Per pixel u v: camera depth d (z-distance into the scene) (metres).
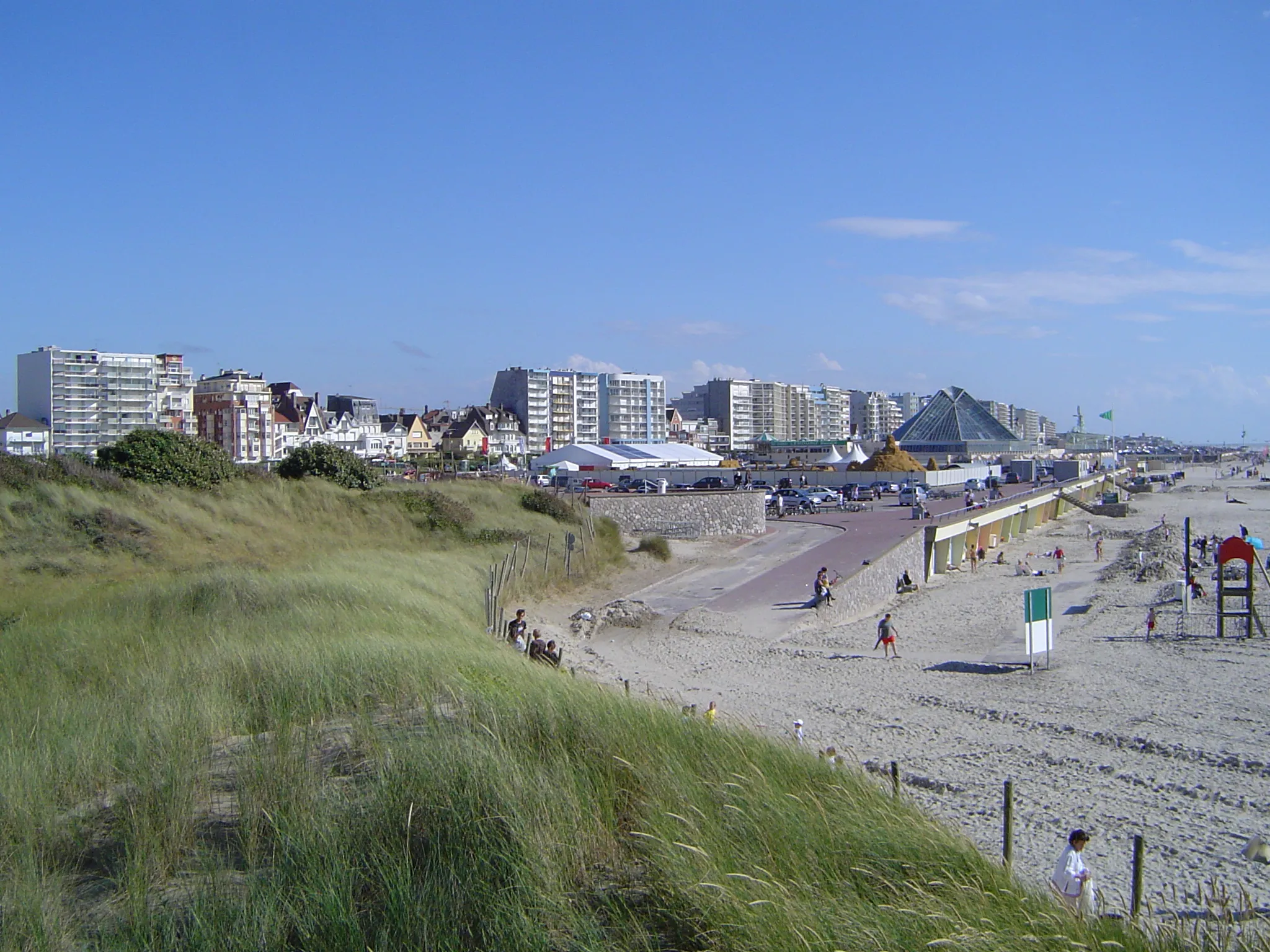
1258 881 12.52
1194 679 27.25
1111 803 16.09
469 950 6.53
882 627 31.84
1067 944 6.91
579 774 9.02
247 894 6.87
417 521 43.78
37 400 126.31
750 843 7.98
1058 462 118.88
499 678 13.98
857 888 7.61
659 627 35.16
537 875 7.22
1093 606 42.50
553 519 51.22
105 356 130.00
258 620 20.72
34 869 7.13
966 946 6.59
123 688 13.70
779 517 72.31
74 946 6.34
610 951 6.55
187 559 30.72
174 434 41.38
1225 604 41.19
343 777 9.43
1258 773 18.02
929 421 178.62
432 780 8.38
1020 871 11.75
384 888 7.02
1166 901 11.63
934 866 7.97
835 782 10.10
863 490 87.12
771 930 6.53
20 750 9.79
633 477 89.50
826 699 24.73
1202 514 99.00
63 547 28.86
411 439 154.88
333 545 37.91
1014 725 21.88
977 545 64.06
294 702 12.52
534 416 177.50
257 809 8.34
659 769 9.27
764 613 37.53
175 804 8.40
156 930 6.55
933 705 24.06
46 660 16.27
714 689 25.70
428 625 22.50
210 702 12.12
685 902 6.91
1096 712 23.17
